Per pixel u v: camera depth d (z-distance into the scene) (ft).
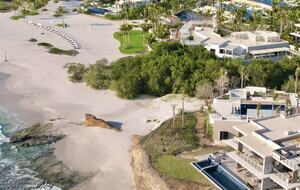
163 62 504.02
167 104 458.09
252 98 391.65
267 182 284.00
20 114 458.50
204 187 298.35
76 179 350.64
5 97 497.87
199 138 369.50
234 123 356.38
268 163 280.92
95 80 510.17
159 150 350.02
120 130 414.62
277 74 488.85
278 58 561.84
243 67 479.82
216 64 493.36
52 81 537.65
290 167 269.64
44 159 378.73
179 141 363.76
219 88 460.55
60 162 373.20
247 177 301.02
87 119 431.02
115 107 464.24
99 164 367.04
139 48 654.94
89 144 395.14
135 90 483.51
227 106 382.63
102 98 486.38
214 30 637.71
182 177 311.47
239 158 299.38
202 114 414.00
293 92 456.04
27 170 366.43
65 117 447.83
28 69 579.48
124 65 527.40
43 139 407.44
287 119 322.34
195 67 500.74
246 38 596.29
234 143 309.22
